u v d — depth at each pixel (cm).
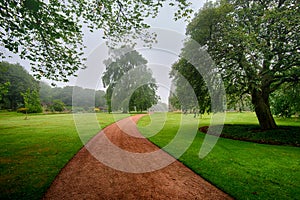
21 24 450
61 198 292
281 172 417
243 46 805
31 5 402
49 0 470
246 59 870
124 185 344
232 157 545
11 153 589
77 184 347
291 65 824
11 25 436
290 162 499
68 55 598
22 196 299
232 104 1121
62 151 614
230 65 923
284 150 662
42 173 406
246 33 816
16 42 480
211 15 906
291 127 1024
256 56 809
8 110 4384
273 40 777
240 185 344
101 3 524
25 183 351
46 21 451
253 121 1599
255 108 1069
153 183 354
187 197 298
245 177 384
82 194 307
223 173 407
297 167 454
